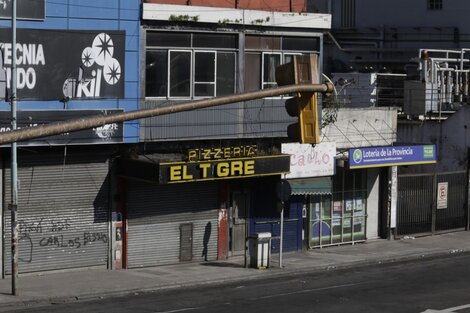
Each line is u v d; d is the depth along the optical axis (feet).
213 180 98.48
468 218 133.39
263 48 100.83
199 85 95.86
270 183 105.40
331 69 176.24
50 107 84.99
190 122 94.79
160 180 87.66
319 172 107.24
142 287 82.89
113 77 88.84
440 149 131.34
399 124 129.90
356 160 109.91
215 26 96.07
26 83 83.25
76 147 87.81
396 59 169.17
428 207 127.54
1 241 84.53
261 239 95.86
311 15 103.14
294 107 46.65
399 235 123.75
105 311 70.69
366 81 135.13
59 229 88.12
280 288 84.28
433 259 107.76
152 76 92.43
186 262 98.73
